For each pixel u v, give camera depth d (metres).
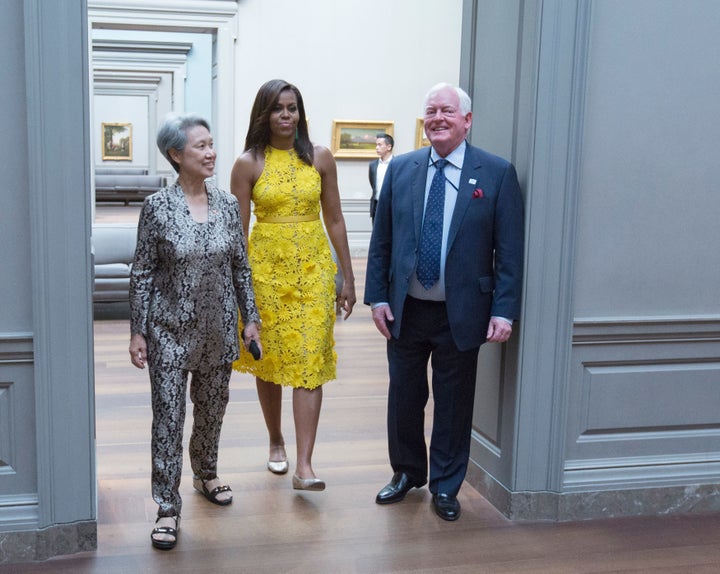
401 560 3.40
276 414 4.32
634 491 3.92
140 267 3.39
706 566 3.42
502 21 3.85
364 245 13.23
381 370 6.58
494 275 3.68
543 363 3.74
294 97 3.89
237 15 12.02
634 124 3.72
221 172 12.24
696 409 3.99
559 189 3.64
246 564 3.34
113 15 11.45
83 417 3.36
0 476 3.32
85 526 3.42
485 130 4.08
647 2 3.65
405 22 12.83
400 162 3.80
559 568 3.37
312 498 4.01
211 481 3.94
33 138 3.14
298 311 3.93
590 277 3.77
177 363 3.41
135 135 19.34
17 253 3.22
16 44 3.12
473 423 4.26
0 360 3.26
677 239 3.84
